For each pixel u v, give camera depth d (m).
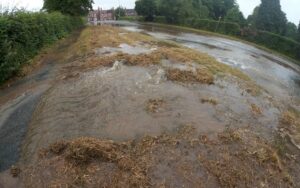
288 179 5.79
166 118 7.73
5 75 11.74
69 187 5.32
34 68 14.09
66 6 37.72
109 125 7.45
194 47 23.28
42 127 7.63
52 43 20.92
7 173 5.93
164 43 21.05
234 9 48.44
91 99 9.14
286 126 8.30
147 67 12.16
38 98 9.91
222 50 23.67
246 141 6.83
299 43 30.14
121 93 9.46
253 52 26.12
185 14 53.94
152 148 6.34
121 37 22.73
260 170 5.87
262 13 41.00
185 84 10.35
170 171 5.64
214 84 10.74
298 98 13.08
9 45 11.85
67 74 12.14
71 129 7.36
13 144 7.04
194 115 7.96
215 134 6.99
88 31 29.36
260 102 9.80
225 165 5.86
